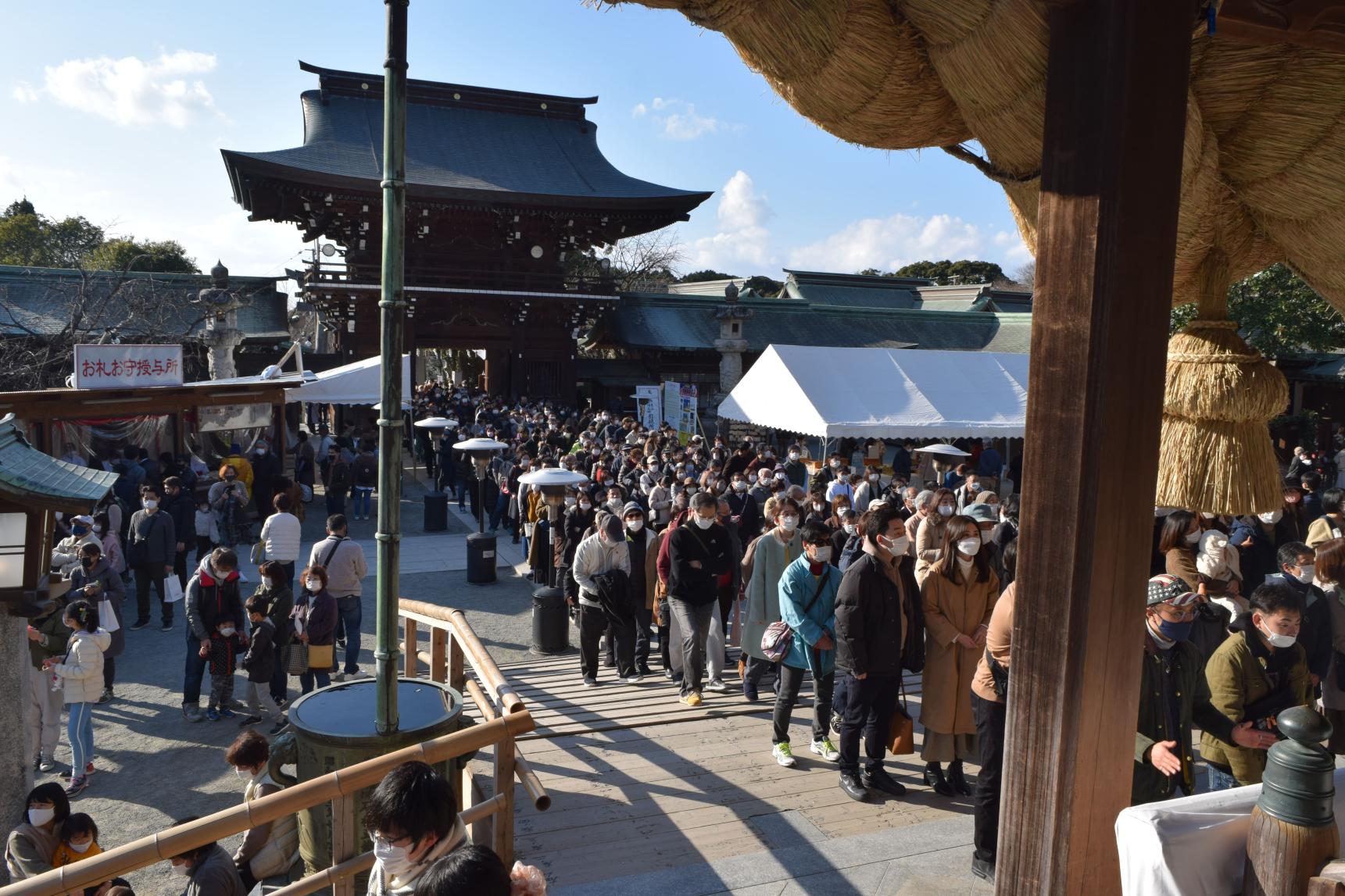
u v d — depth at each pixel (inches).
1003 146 99.8
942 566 225.9
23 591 239.0
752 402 758.5
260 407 860.6
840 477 571.5
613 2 85.4
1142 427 89.7
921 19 93.0
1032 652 96.0
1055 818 93.4
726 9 85.7
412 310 1472.7
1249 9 84.3
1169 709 154.2
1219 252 108.3
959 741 225.9
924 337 1771.7
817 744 257.1
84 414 634.8
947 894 177.2
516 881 100.7
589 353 1881.2
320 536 702.5
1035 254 94.2
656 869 191.9
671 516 442.6
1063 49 88.6
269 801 135.0
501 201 1439.5
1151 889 91.0
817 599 247.4
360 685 197.8
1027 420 95.9
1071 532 90.5
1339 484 942.4
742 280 2207.2
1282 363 1234.6
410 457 1196.5
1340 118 92.4
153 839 125.6
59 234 1936.5
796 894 181.5
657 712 294.4
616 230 1658.5
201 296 1155.3
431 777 115.4
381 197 1397.6
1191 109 91.5
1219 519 338.0
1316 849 90.3
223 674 339.3
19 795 249.8
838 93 97.7
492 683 196.9
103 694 366.6
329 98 1624.0
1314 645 208.7
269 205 1558.8
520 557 625.9
